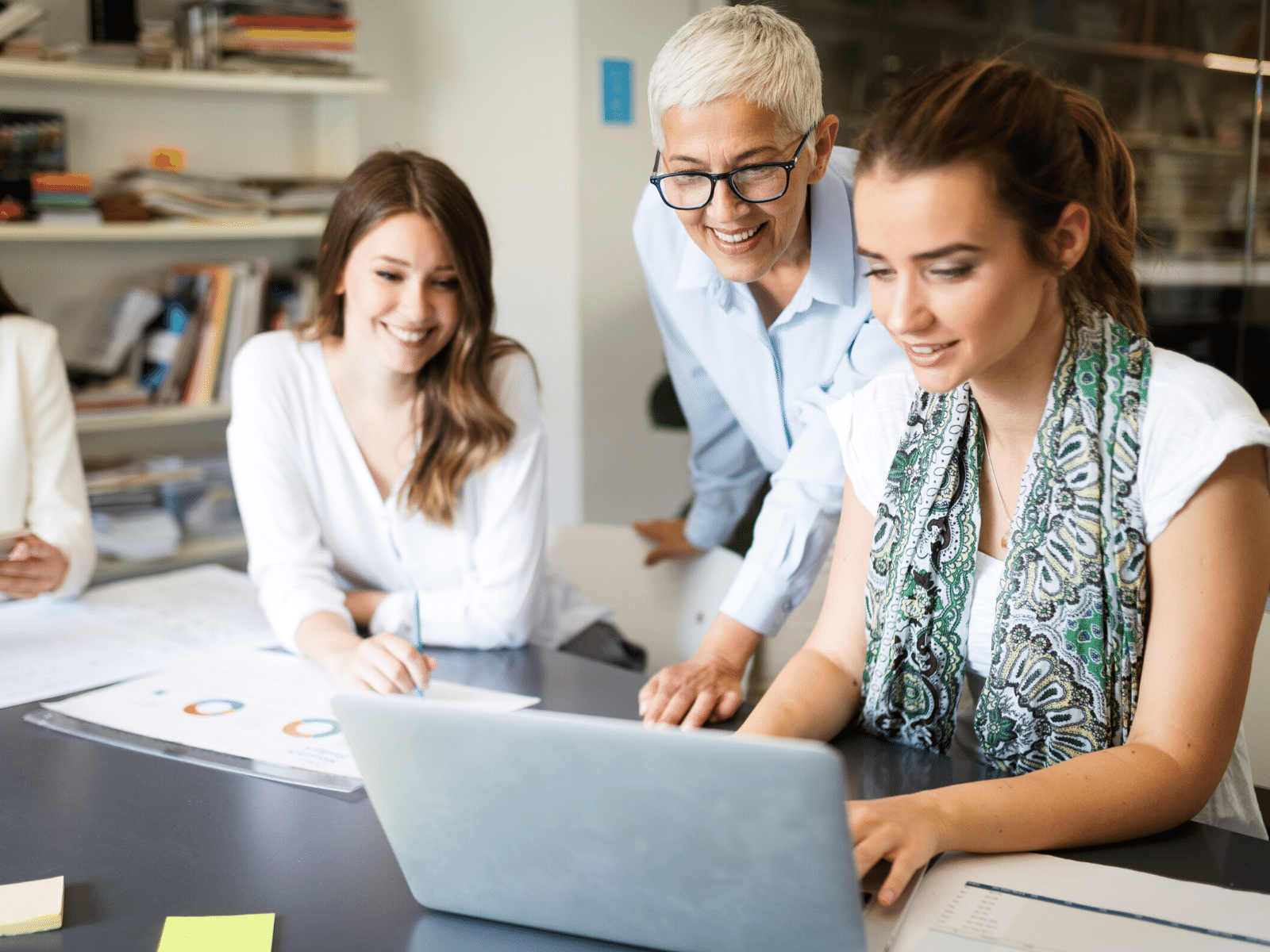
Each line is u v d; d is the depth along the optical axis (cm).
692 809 71
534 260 366
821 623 125
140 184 301
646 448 384
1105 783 93
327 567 168
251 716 127
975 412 112
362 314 162
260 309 325
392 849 88
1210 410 98
